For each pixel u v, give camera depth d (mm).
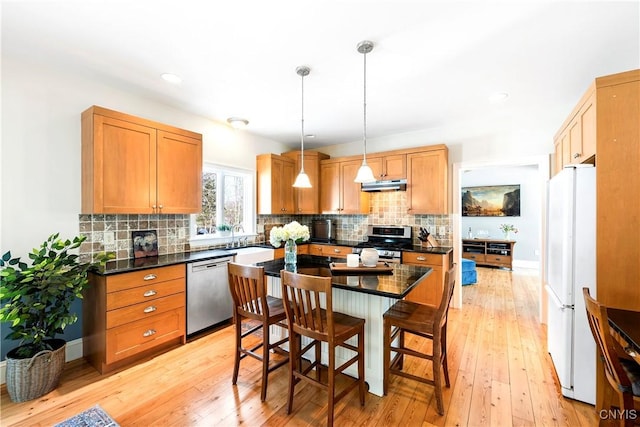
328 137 4477
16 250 2174
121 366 2330
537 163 3330
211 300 3002
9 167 2146
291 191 4562
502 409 1834
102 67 2311
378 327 2016
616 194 1744
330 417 1626
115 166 2473
